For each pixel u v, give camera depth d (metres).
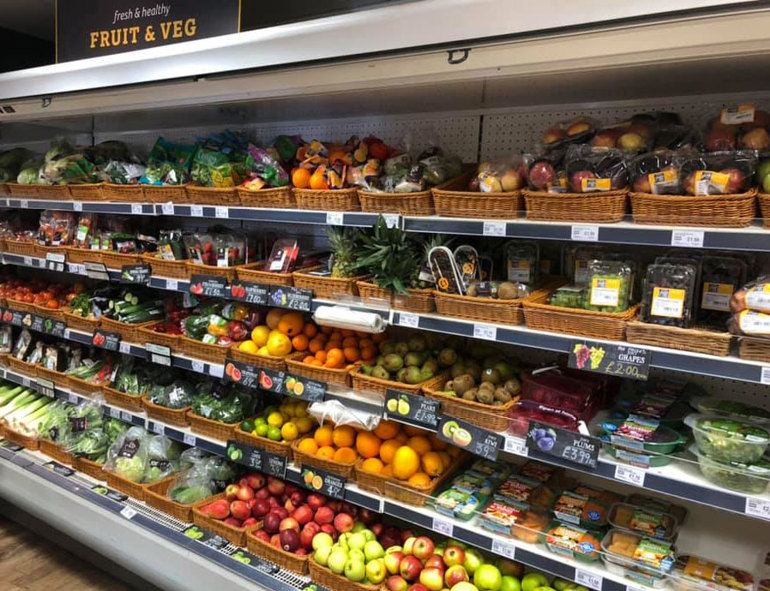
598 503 2.04
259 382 2.41
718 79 1.72
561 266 2.24
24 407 3.48
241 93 2.20
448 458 2.26
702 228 1.49
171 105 2.49
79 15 2.65
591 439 1.70
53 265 3.26
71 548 3.02
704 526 2.05
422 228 1.98
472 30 1.49
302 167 2.30
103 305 3.16
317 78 1.93
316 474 2.28
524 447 1.82
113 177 2.90
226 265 2.56
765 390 1.96
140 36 2.48
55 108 2.73
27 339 3.66
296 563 2.19
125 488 2.78
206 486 2.66
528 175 1.81
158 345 2.79
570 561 1.81
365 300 2.13
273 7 2.18
